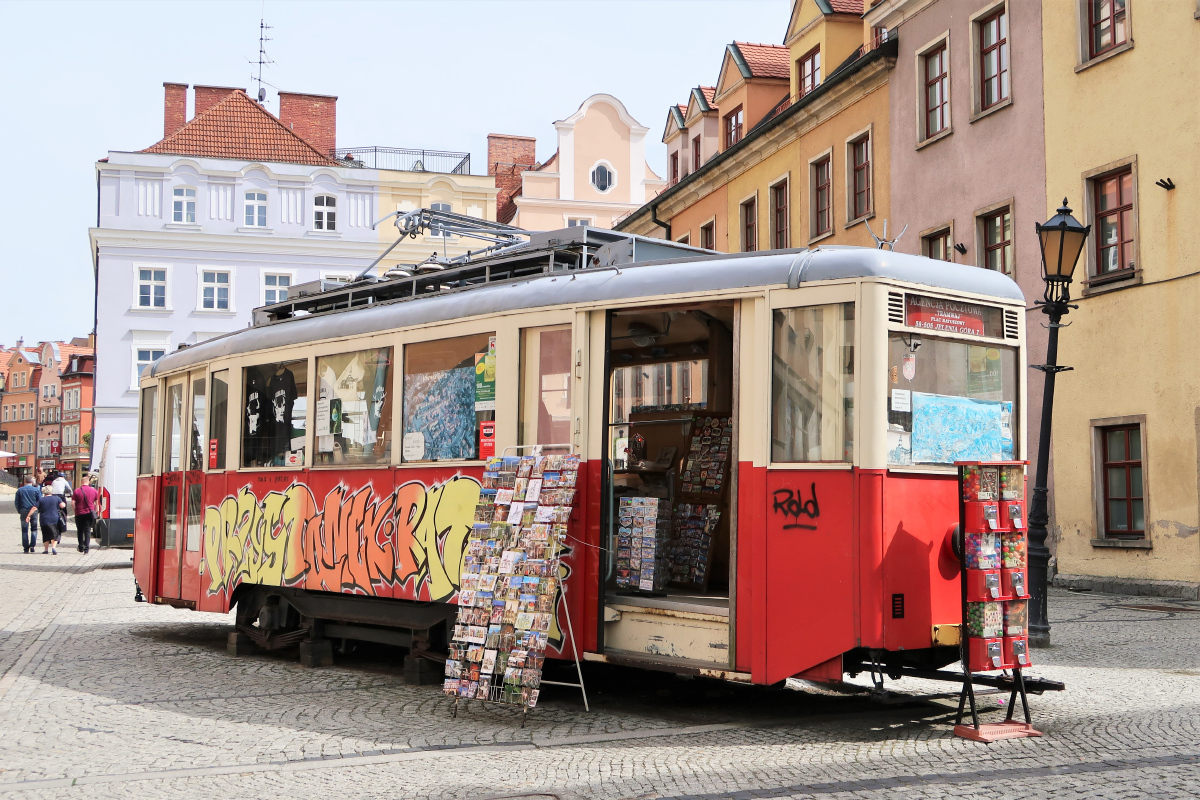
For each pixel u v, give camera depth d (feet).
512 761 22.86
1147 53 58.44
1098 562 60.34
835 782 20.49
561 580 28.58
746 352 26.50
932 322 25.76
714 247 112.98
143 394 50.29
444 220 37.47
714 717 27.40
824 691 31.07
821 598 24.68
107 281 163.43
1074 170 63.26
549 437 29.66
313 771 22.31
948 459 25.85
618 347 35.37
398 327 34.55
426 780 21.39
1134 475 59.26
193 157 166.20
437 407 32.94
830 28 96.78
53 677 35.09
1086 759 21.89
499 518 28.71
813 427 25.29
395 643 34.58
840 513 24.57
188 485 45.27
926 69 77.97
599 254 31.89
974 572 24.23
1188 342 55.57
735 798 19.58
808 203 93.40
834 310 25.25
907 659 25.95
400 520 33.58
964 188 72.95
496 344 31.14
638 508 29.60
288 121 182.50
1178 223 56.34
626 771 21.77
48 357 402.31
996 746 23.24
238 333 43.32
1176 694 28.73
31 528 99.09
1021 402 27.63
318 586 36.60
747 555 25.93
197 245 165.99
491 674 27.27
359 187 171.83
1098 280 60.95
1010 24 68.59
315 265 169.78
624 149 181.27
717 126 121.39
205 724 27.30
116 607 57.11
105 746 24.91
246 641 40.91
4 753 24.31
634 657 27.66
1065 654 36.35
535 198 178.09
